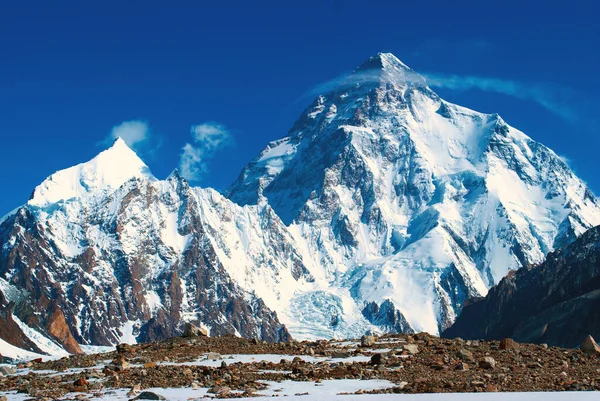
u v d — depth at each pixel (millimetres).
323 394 71125
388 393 71250
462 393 70312
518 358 86625
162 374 81438
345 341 103188
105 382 78750
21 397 73438
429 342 96188
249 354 93938
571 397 67312
